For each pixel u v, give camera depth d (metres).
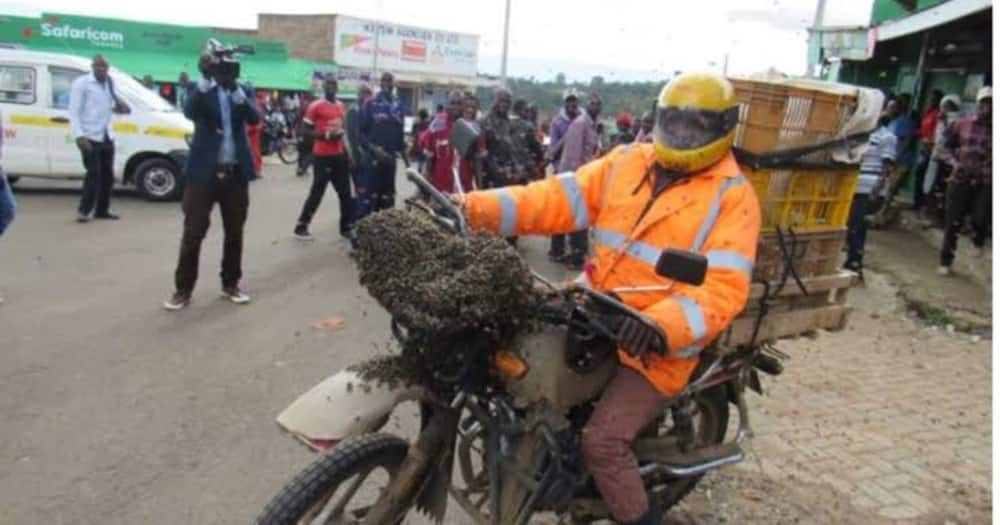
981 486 4.37
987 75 10.87
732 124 2.79
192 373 5.29
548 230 3.12
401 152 9.62
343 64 40.78
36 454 4.12
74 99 10.02
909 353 6.55
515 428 2.86
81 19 28.59
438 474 2.91
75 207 11.30
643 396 2.84
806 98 3.23
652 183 2.92
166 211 11.48
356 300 7.21
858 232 8.52
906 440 4.88
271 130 22.48
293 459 4.22
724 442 3.67
